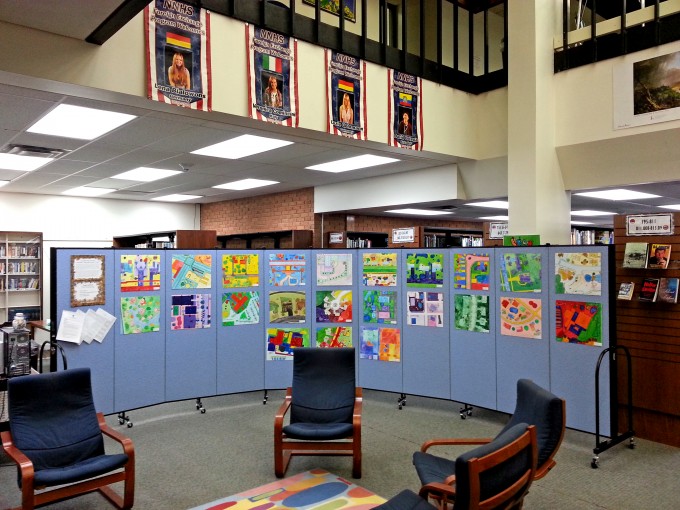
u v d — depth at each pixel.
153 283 5.03
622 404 4.55
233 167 7.14
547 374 4.55
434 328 5.32
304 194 9.25
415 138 6.07
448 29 9.12
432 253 5.33
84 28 3.52
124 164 6.82
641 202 8.57
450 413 5.27
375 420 5.04
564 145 5.99
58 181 8.16
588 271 4.31
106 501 3.42
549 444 2.80
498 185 6.75
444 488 2.56
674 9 5.07
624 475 3.72
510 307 4.80
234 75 4.58
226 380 5.44
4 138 5.34
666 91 5.15
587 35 5.77
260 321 5.60
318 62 5.21
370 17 7.88
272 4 4.86
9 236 9.15
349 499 3.37
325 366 4.36
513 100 6.07
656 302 4.32
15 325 4.25
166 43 4.16
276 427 3.74
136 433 4.70
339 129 5.34
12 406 3.30
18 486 3.28
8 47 3.44
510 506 2.30
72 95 3.97
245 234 9.16
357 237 9.09
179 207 11.60
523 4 6.02
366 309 5.67
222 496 3.44
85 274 4.63
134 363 4.91
